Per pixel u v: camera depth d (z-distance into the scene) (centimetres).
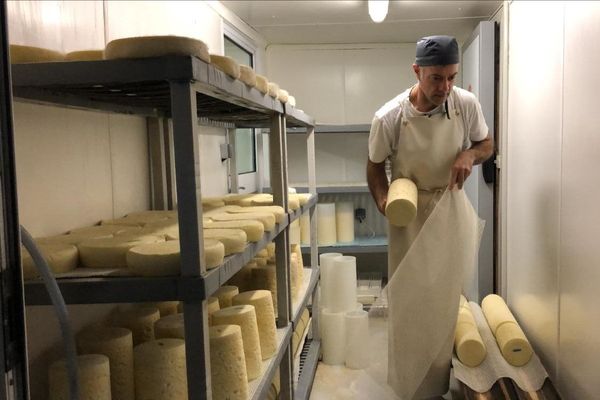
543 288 225
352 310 290
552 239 212
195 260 97
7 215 66
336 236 362
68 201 139
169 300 97
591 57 169
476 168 307
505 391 195
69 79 92
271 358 163
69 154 140
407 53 379
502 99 288
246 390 131
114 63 92
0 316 65
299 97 383
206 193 252
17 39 116
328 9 290
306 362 264
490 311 254
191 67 90
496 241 304
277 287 191
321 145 393
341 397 240
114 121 165
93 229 136
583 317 178
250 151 352
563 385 200
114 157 165
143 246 107
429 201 225
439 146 218
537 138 232
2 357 65
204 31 250
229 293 169
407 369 220
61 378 105
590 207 171
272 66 382
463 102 217
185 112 93
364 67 381
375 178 234
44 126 129
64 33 135
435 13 305
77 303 98
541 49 226
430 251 212
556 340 207
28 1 120
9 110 66
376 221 391
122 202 171
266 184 380
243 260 127
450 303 215
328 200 390
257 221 142
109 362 115
